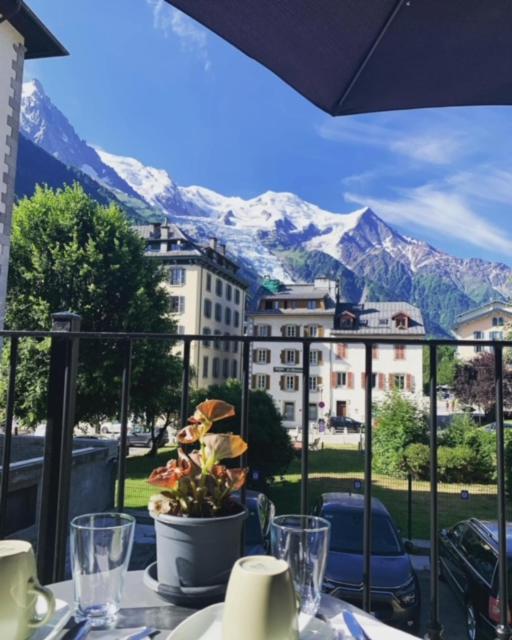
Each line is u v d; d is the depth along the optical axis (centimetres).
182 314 3500
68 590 112
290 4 191
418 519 1130
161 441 2327
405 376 3444
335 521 604
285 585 81
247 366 166
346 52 213
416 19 197
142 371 1912
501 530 152
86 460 975
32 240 1895
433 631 151
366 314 3759
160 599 106
